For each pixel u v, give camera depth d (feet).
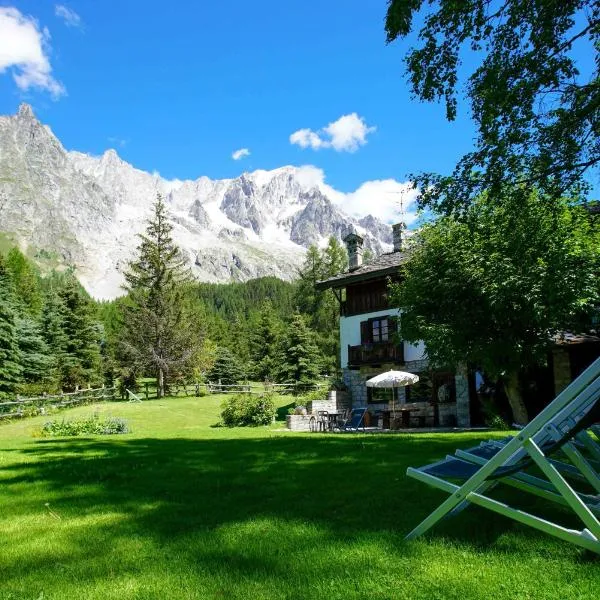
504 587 10.39
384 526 14.56
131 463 28.50
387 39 30.40
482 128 30.42
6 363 110.83
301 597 10.23
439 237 57.11
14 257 262.88
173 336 136.87
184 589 10.83
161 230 143.74
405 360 84.17
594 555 11.67
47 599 10.63
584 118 30.19
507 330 51.11
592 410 11.56
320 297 176.76
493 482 14.47
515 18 29.58
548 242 43.88
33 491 21.90
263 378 189.47
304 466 25.25
